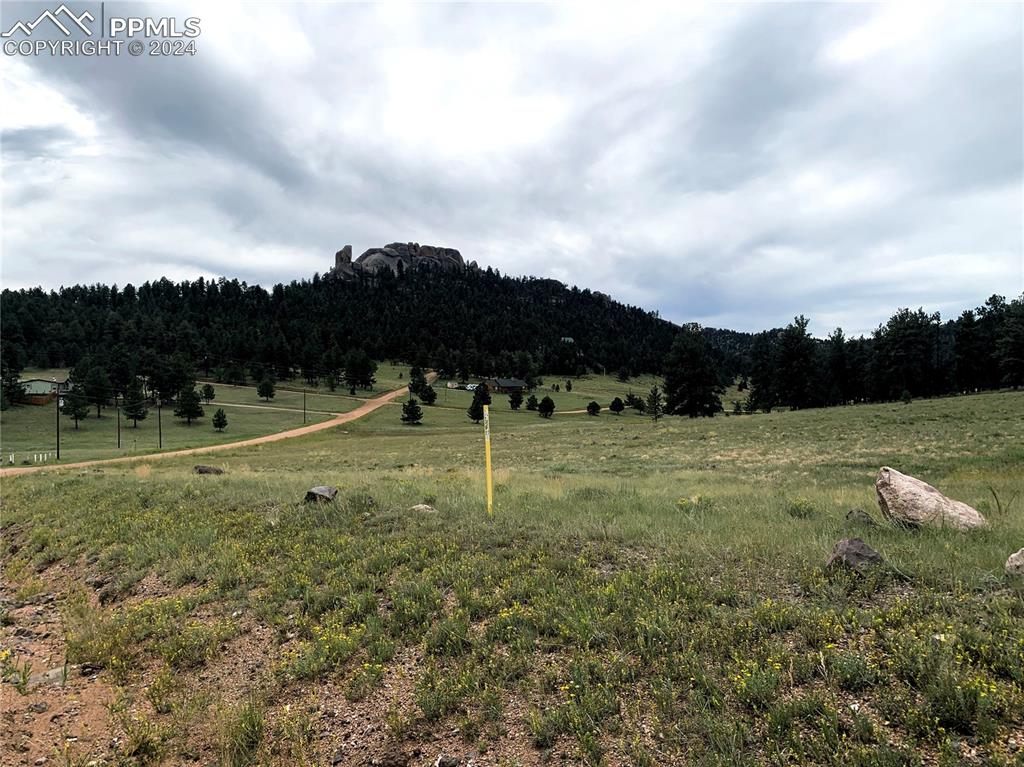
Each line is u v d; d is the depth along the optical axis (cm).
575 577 679
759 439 3428
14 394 10031
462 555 798
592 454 3303
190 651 614
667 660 473
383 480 1756
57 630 732
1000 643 428
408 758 421
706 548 737
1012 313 6744
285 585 754
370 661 543
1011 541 685
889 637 457
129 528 1106
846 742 362
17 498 1622
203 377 14712
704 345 7344
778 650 463
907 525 792
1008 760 327
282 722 478
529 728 429
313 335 17512
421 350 17738
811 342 7250
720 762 359
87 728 502
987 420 3173
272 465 3684
